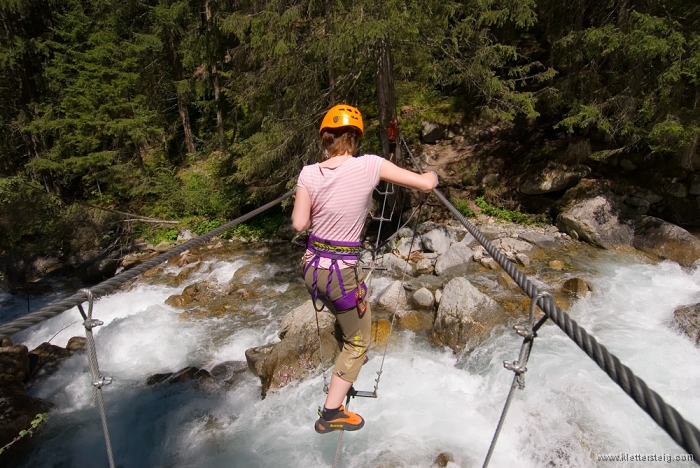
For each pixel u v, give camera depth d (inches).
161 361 328.2
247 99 506.0
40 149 715.4
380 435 236.8
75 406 286.0
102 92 618.8
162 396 284.7
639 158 496.4
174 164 800.3
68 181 786.8
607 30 390.3
